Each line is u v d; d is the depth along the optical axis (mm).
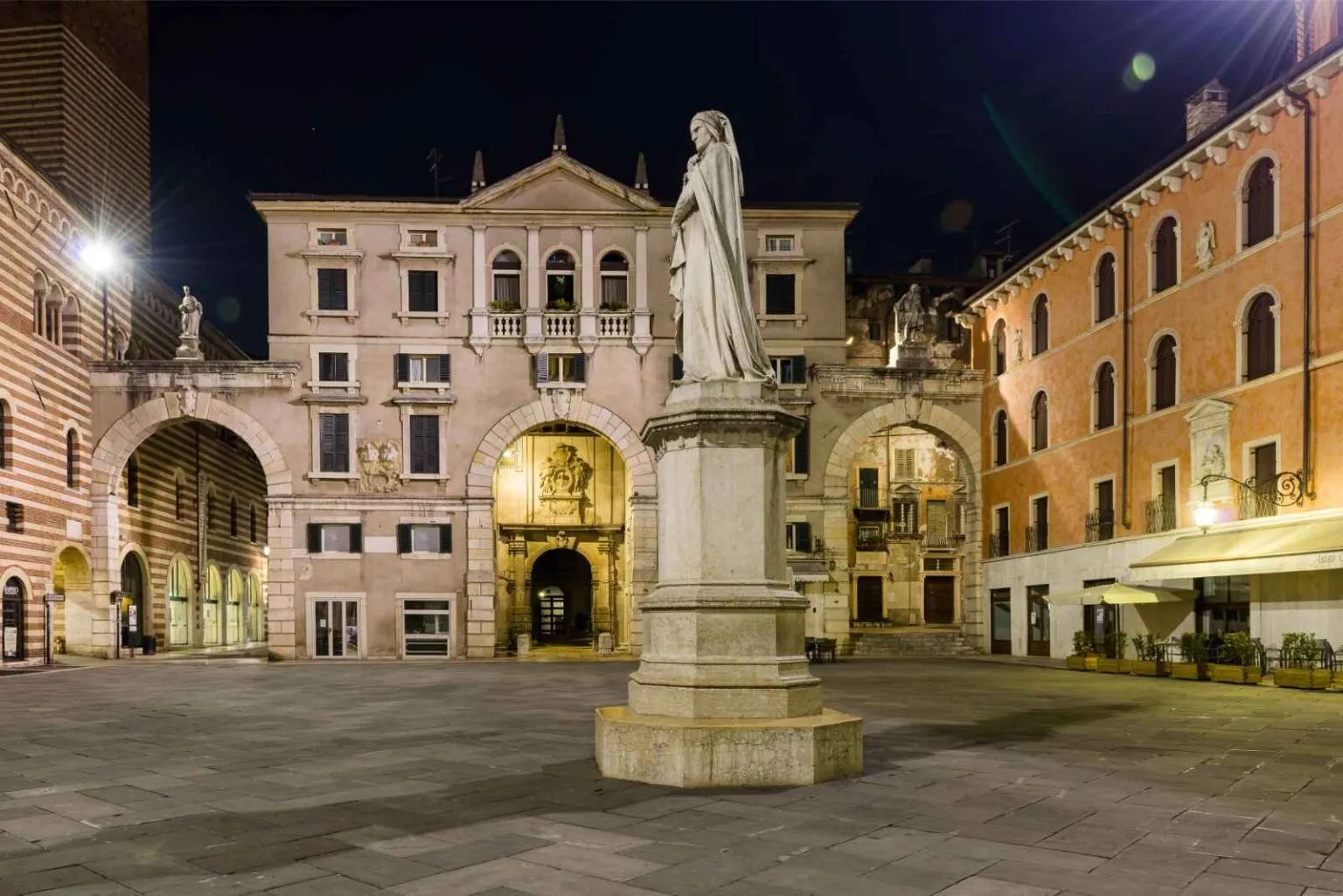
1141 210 33469
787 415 11188
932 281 53188
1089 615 35875
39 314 37062
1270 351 27672
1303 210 26172
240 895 7172
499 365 41500
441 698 22656
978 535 44125
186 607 50500
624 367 41719
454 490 40969
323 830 9008
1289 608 26406
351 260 41125
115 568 40250
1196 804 9953
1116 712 19109
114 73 45125
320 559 40250
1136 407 33375
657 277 42062
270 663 37594
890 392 43469
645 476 41469
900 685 26219
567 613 55500
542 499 49531
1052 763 12445
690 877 7461
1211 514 27844
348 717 18531
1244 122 27984
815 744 10562
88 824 9422
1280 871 7629
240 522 59719
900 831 8727
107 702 21906
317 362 40875
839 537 42531
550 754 13305
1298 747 14148
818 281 42938
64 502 37688
